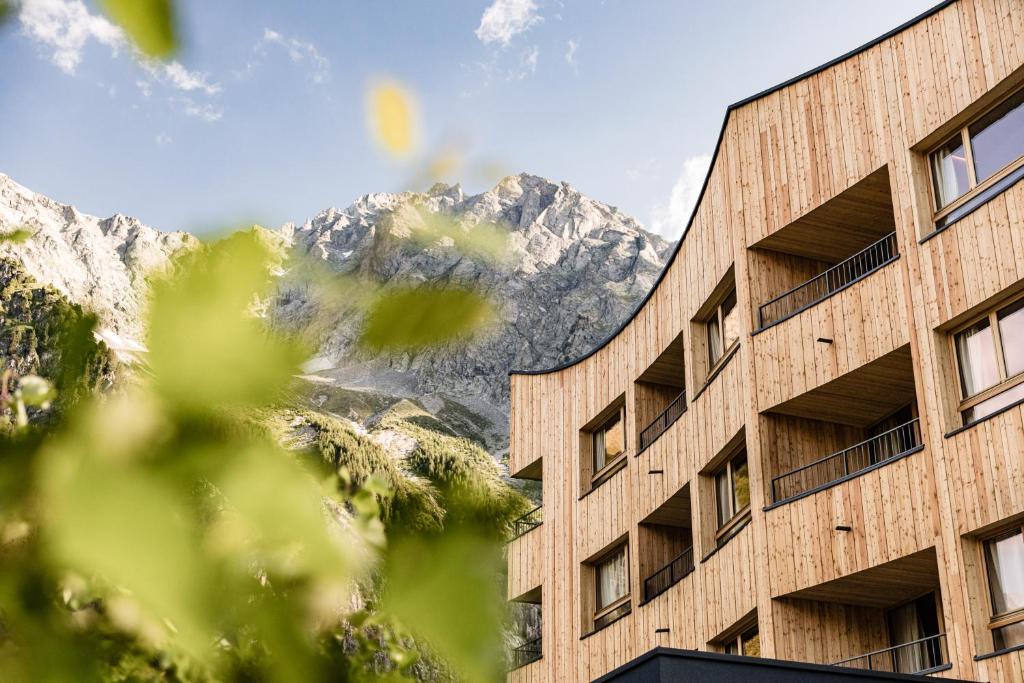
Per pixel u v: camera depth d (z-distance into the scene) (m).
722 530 19.39
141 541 0.81
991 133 15.09
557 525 26.08
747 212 18.83
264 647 0.83
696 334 20.98
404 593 0.90
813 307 17.06
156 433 0.84
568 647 24.47
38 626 0.78
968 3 15.51
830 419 17.69
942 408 14.58
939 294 15.02
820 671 10.92
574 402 26.47
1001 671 12.88
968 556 13.75
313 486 0.88
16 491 0.80
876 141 16.73
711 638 18.45
